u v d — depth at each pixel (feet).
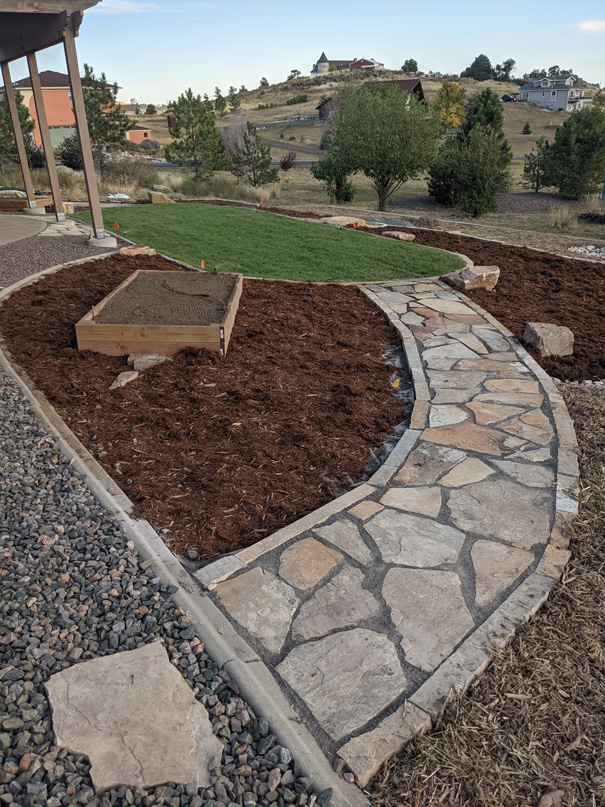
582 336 21.59
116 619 7.93
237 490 11.75
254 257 30.63
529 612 8.58
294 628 8.25
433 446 13.44
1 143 64.44
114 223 36.99
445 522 10.71
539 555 9.87
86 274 26.18
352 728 6.77
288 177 103.65
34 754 6.01
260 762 6.27
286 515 11.11
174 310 18.99
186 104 89.86
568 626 8.43
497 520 10.79
